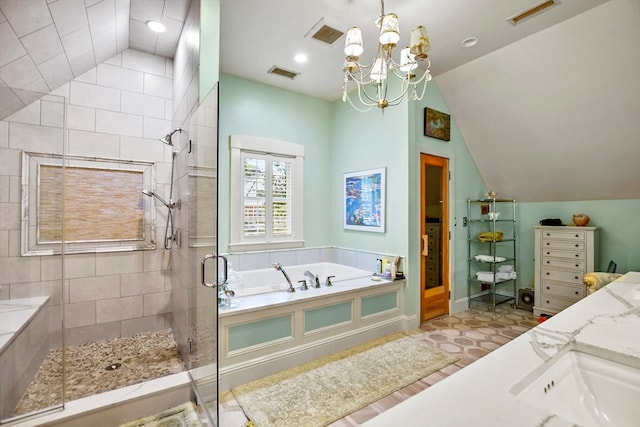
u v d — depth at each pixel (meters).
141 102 3.00
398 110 3.41
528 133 3.54
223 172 3.42
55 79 2.50
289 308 2.48
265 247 3.69
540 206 4.17
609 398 0.89
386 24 1.85
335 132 4.27
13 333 1.78
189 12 2.31
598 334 1.07
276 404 1.99
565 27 2.59
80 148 2.73
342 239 4.14
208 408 1.71
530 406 0.67
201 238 1.88
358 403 2.00
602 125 3.04
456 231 3.93
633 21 2.36
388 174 3.52
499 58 3.08
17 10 1.62
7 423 1.63
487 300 4.31
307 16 2.43
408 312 3.29
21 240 2.37
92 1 1.95
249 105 3.59
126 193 2.93
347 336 2.83
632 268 3.43
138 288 2.97
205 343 1.78
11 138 2.35
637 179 3.25
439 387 0.75
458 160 3.98
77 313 2.71
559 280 3.65
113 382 2.10
